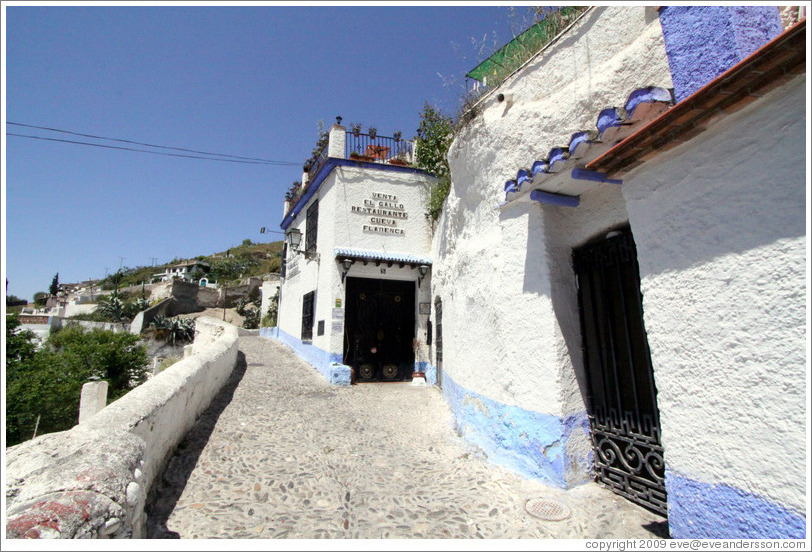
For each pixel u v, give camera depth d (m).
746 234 2.39
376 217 11.16
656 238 2.95
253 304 42.69
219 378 7.86
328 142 11.62
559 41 4.68
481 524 3.50
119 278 69.75
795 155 2.17
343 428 6.24
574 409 4.10
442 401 8.09
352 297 11.16
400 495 4.08
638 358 3.65
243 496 3.90
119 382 21.55
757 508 2.27
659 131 2.71
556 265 4.33
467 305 6.16
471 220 6.38
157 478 3.96
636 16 3.81
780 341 2.21
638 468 3.57
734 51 2.75
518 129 5.07
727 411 2.45
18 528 1.81
